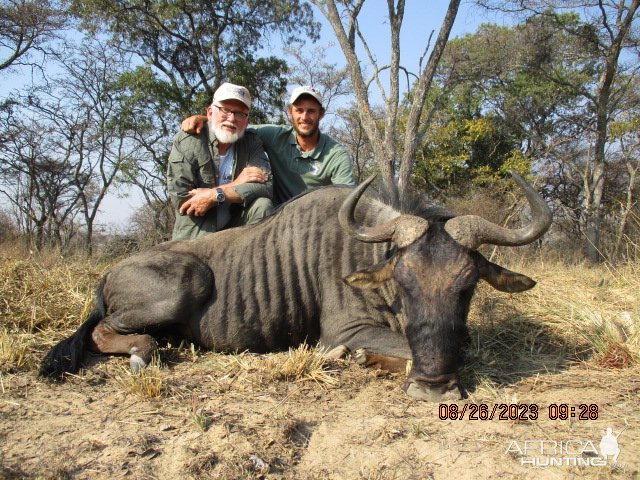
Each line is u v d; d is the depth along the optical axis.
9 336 4.45
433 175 26.38
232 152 5.83
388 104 17.23
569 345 4.86
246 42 24.91
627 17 19.64
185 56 24.69
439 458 2.88
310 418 3.32
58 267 7.12
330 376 3.98
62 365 4.05
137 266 4.68
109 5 22.19
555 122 25.80
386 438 3.08
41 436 3.10
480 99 26.69
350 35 17.69
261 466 2.79
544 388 3.86
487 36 23.77
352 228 4.00
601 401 3.60
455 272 3.63
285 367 4.00
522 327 5.29
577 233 17.88
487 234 3.77
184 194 5.69
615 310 5.70
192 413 3.28
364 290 4.57
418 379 3.60
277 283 4.75
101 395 3.69
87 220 24.48
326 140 6.36
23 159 22.83
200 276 4.69
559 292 6.41
